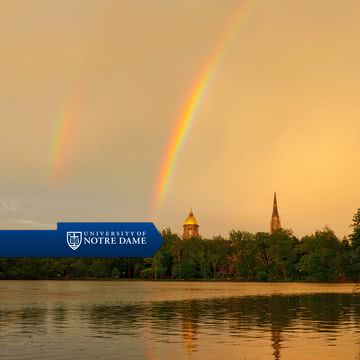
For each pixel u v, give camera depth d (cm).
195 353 3731
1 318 6397
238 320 5909
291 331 4862
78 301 9875
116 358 3569
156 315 6650
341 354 3656
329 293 12850
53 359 3547
